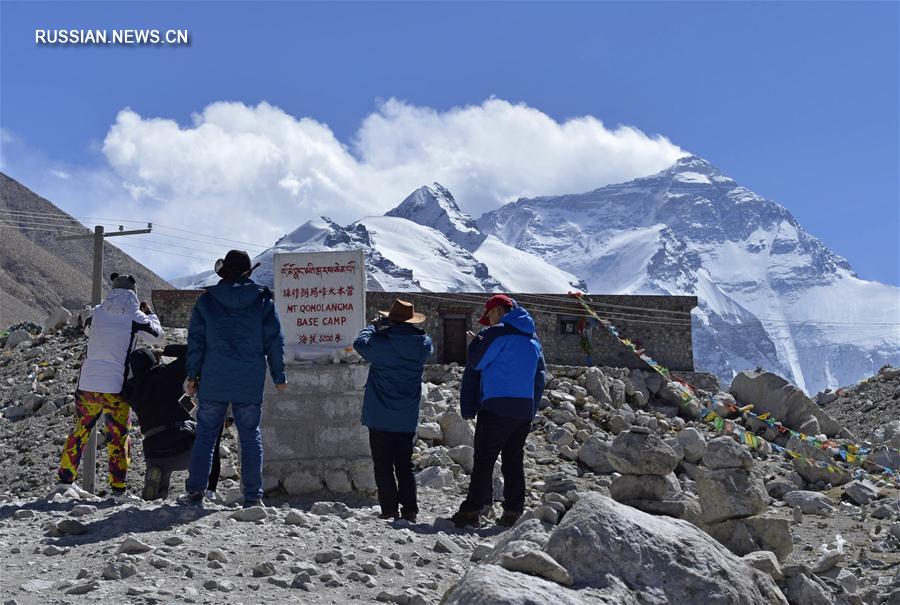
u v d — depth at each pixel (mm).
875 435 22641
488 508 11094
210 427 9297
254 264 9617
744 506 8438
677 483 10562
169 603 6109
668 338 45219
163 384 10375
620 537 5891
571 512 6098
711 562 5977
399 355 10031
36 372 26953
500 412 9625
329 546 7855
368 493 12602
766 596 6191
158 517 8484
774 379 24734
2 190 188625
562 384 24453
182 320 44906
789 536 8492
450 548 8406
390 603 6578
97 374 10180
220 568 6980
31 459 21125
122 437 10391
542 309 45562
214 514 8664
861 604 7855
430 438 17766
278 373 9508
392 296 45062
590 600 5449
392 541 8430
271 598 6395
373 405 10055
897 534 12383
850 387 29328
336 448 12594
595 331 45406
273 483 12445
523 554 5660
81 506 9008
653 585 5773
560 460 18156
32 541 7828
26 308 137625
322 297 12891
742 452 8531
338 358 12727
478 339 9750
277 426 12562
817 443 17562
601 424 22406
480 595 5105
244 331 9273
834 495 16203
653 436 8633
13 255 157875
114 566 6738
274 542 7766
